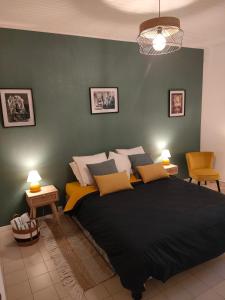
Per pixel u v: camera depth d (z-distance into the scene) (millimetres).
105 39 3553
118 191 3027
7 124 3037
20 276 2219
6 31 2896
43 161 3357
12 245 2750
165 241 1919
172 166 4102
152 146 4332
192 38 3908
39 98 3215
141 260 1767
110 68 3670
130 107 3965
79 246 2670
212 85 4547
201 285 2035
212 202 2561
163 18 1904
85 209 2754
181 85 4453
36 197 2941
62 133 3449
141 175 3383
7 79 2986
